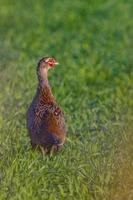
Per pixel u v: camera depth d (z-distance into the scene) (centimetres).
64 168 1365
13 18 3300
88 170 1367
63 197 1277
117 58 2511
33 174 1339
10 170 1349
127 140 1505
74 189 1309
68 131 1623
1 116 1736
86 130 1628
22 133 1592
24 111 1761
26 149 1470
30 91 1977
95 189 1289
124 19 3206
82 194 1280
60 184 1328
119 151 1440
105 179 1318
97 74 2280
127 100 1941
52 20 3228
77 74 2269
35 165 1386
